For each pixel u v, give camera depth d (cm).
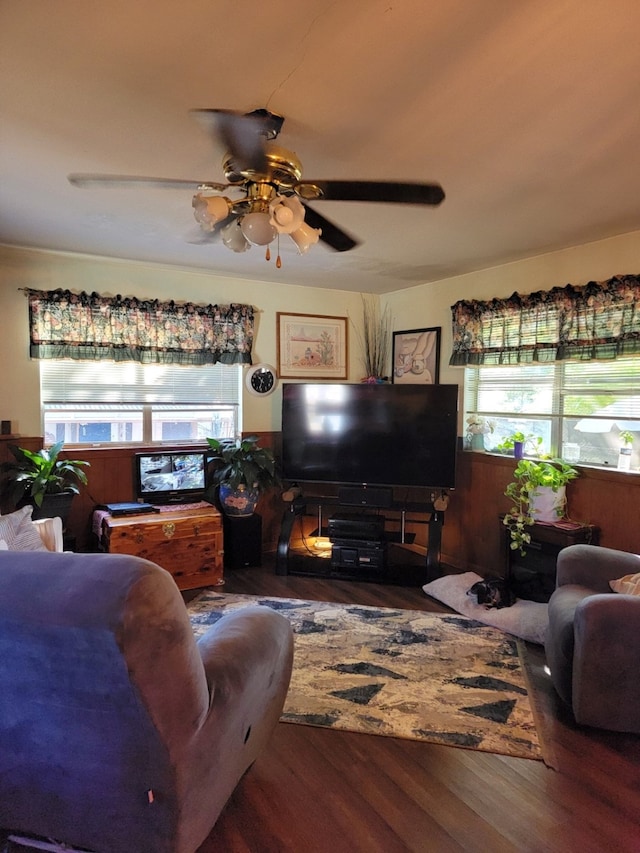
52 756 141
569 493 366
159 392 446
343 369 523
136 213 299
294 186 191
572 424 376
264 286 483
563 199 271
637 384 338
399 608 365
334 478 443
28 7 136
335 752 218
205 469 453
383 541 422
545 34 145
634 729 224
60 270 397
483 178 245
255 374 478
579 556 278
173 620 124
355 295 525
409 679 273
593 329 348
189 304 443
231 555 442
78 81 170
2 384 382
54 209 293
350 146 214
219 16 139
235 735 162
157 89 175
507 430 421
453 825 180
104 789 141
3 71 165
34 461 362
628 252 332
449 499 456
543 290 382
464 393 450
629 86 171
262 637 184
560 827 180
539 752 218
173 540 391
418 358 491
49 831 154
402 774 205
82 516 416
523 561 372
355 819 183
